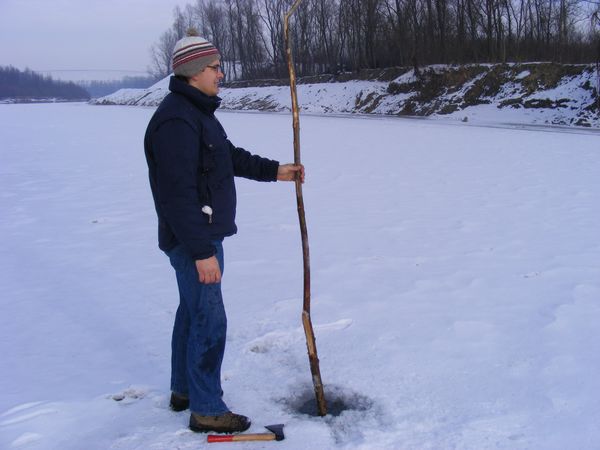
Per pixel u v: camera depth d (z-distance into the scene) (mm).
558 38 33438
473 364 3535
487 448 2682
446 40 35875
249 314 4430
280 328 4133
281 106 44062
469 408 3033
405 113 33938
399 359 3613
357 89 39844
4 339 4164
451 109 31062
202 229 2596
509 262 5598
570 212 7691
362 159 13664
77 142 19891
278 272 5492
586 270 5289
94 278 5535
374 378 3379
